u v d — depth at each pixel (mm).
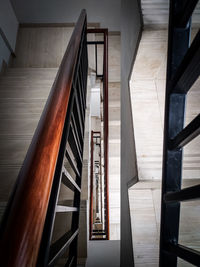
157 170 986
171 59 562
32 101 1868
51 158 493
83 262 1310
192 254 394
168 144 553
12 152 1413
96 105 5113
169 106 558
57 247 592
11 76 2273
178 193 438
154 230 1127
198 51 398
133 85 1188
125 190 1484
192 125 408
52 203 532
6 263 331
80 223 1383
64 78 756
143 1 814
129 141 1275
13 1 3287
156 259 1062
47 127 552
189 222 1078
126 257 1334
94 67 3434
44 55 3301
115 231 3277
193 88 1146
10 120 1666
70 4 3424
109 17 3623
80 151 1218
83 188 1475
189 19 547
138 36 925
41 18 3568
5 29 2924
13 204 404
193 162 955
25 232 370
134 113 1124
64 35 3527
